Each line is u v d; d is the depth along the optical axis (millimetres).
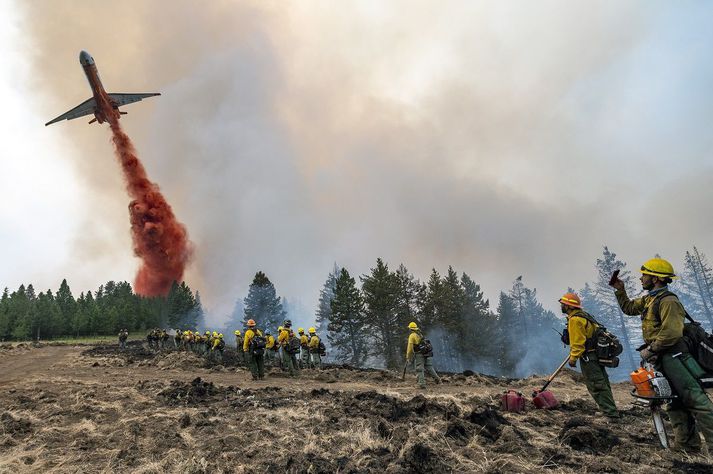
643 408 5980
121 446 4617
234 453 4133
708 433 3547
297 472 3562
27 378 12859
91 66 50094
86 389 8883
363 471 3551
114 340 61688
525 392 8914
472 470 3506
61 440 4977
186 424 5383
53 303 71625
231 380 12680
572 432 4168
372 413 5602
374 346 45594
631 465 3535
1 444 4773
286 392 8336
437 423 4965
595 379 5508
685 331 3775
